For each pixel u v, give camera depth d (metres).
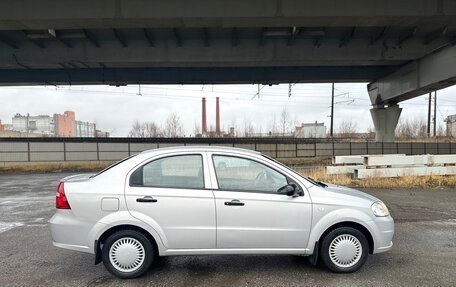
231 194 4.07
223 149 4.31
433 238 5.75
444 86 20.88
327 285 3.85
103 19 13.98
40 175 20.88
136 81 25.59
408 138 53.06
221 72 25.42
